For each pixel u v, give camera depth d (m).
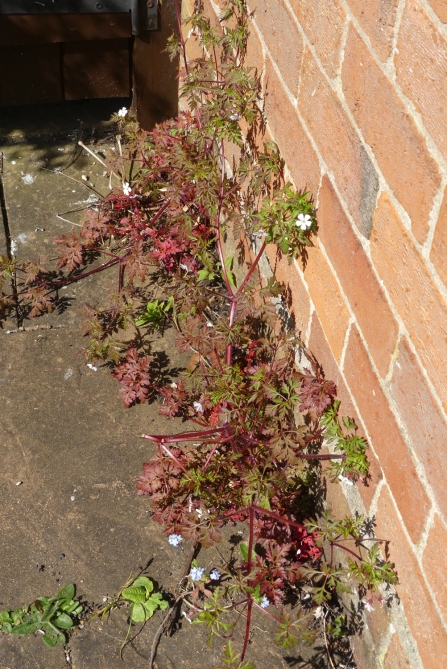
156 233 3.37
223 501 2.58
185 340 2.87
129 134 3.54
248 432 2.61
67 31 3.76
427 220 1.58
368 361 2.01
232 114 2.79
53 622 2.39
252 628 2.43
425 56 1.50
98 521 2.67
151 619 2.44
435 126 1.50
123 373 3.02
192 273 3.46
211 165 3.13
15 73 3.95
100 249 3.62
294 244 2.44
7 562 2.54
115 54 3.97
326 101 2.07
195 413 2.95
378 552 2.10
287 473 2.57
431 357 1.64
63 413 2.97
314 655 2.39
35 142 4.09
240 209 3.02
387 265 1.81
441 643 1.77
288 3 2.26
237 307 2.84
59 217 3.74
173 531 2.48
